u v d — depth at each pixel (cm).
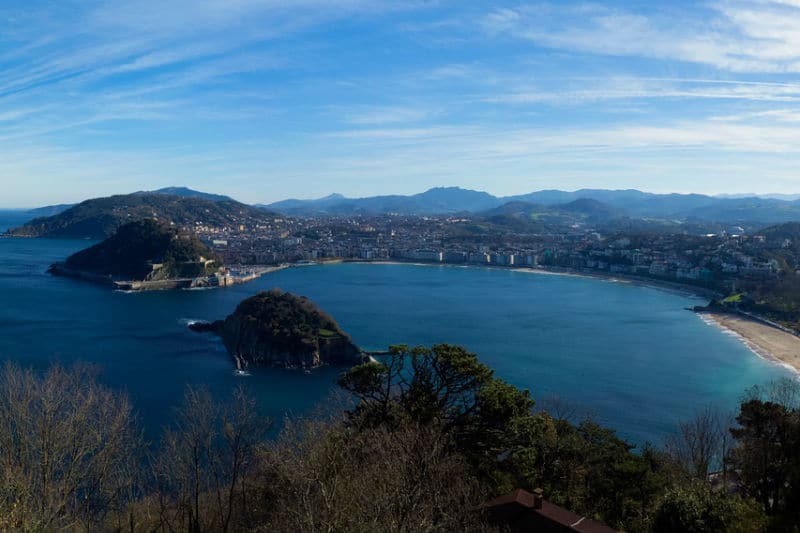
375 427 3678
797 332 15312
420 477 2755
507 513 2809
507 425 3762
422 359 4097
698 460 4812
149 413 7956
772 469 3744
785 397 7525
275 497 3406
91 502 3734
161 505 3772
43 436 3444
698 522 2773
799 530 2664
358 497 2619
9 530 2702
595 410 8962
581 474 3862
